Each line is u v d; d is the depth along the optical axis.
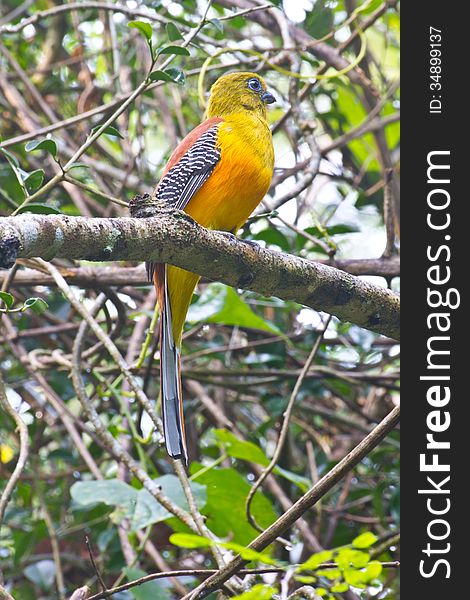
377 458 12.10
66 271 10.20
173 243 6.31
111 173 12.88
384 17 13.41
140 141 12.59
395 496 10.79
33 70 14.49
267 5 8.71
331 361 12.24
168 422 7.90
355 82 12.45
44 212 6.94
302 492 11.74
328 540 11.27
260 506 9.46
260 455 9.39
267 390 12.04
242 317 10.70
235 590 6.61
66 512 11.97
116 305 10.28
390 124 13.52
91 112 10.35
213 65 12.60
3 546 12.07
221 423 11.44
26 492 12.31
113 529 10.81
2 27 11.62
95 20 14.51
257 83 10.10
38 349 11.89
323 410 11.93
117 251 5.94
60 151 12.65
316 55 12.31
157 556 9.89
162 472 11.68
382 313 7.58
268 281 7.09
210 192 8.66
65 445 12.56
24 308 6.45
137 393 8.27
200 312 10.33
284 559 10.44
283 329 12.55
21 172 7.23
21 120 13.11
